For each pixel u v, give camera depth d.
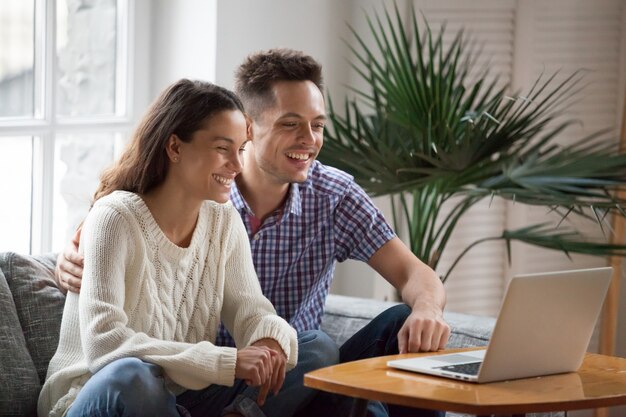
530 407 2.13
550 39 4.89
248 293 2.85
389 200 4.61
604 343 4.76
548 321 2.34
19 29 3.72
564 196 3.60
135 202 2.69
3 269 2.97
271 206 3.16
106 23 3.97
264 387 2.54
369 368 2.40
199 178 2.69
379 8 4.45
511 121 3.87
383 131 3.93
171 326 2.73
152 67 4.11
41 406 2.71
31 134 3.75
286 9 4.21
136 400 2.40
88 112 3.95
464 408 2.10
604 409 4.83
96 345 2.52
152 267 2.69
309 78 3.07
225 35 3.99
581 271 2.37
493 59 4.80
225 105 2.70
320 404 2.80
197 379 2.51
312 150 3.05
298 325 3.16
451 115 3.72
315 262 3.21
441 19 4.66
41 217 3.82
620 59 5.05
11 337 2.82
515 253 4.96
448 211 4.83
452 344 3.19
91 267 2.60
